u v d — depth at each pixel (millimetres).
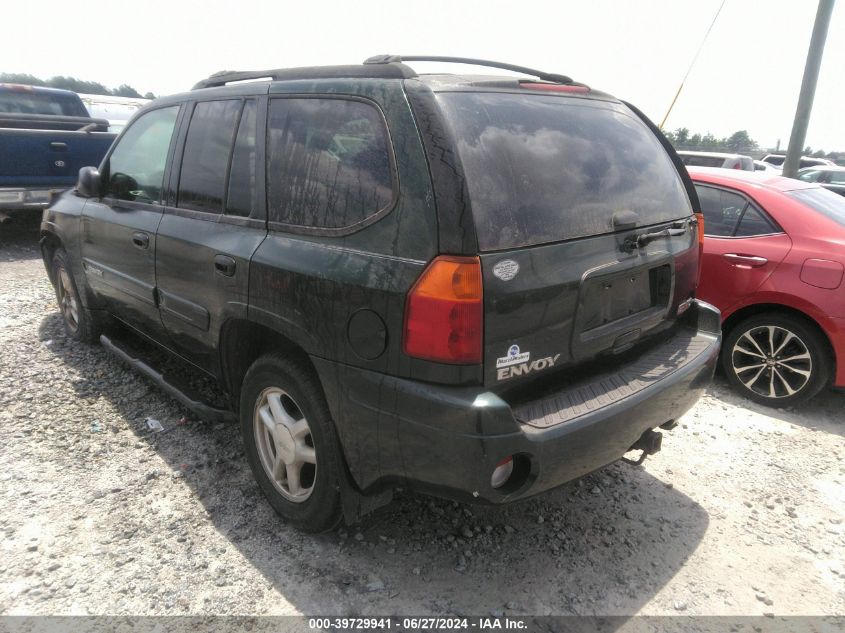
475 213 2074
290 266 2477
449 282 2035
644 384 2559
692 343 3004
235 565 2617
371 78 2420
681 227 2961
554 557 2762
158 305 3494
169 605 2398
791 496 3330
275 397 2771
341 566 2639
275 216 2672
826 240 4164
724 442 3891
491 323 2092
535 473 2184
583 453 2293
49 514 2885
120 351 4070
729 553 2855
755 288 4355
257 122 2844
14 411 3809
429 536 2857
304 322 2439
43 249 5031
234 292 2787
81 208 4301
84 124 9156
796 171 8906
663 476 3473
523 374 2246
